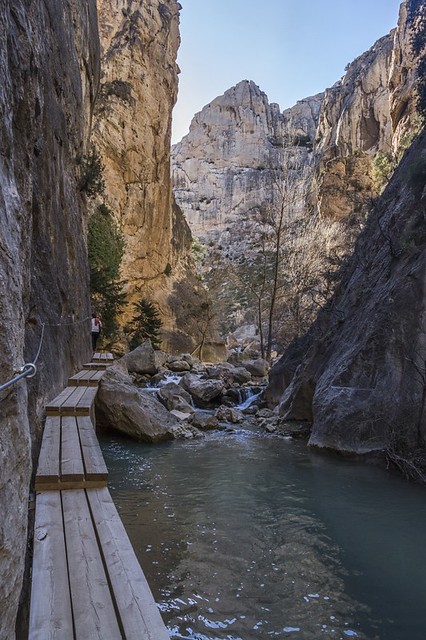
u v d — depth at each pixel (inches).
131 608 105.7
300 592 172.6
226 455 386.3
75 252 507.8
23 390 92.7
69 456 206.8
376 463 351.6
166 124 1541.6
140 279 1359.5
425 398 321.1
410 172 445.7
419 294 346.3
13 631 74.2
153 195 1439.5
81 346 534.6
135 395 452.1
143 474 329.1
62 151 444.5
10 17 133.5
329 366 454.9
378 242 498.6
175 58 1695.4
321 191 1593.3
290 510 258.7
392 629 150.1
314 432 414.3
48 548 134.1
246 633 146.9
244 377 776.9
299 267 1093.8
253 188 4008.4
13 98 126.6
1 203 85.4
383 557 201.2
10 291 84.0
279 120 4461.1
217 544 214.1
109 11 1412.4
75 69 592.4
